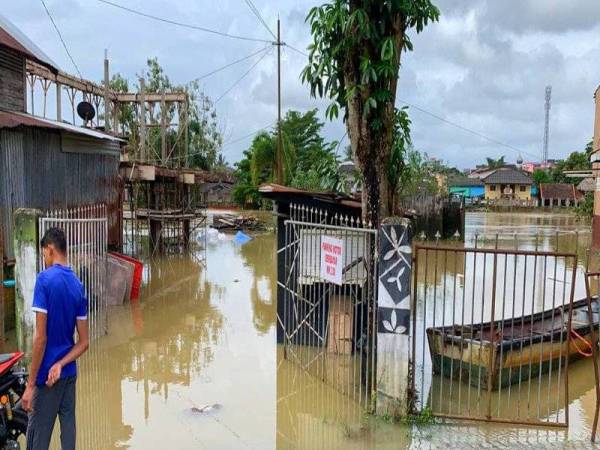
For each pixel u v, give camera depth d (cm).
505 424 551
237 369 741
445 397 629
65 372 403
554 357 707
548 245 2273
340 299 752
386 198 632
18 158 963
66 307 400
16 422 437
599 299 586
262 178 3797
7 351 771
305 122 4650
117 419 578
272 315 1058
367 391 592
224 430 552
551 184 6209
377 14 604
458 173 7819
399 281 550
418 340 877
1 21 1195
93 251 852
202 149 4431
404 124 677
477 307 1095
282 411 598
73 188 1200
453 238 2380
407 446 507
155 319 1016
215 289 1320
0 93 1073
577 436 528
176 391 661
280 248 812
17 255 629
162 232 1922
